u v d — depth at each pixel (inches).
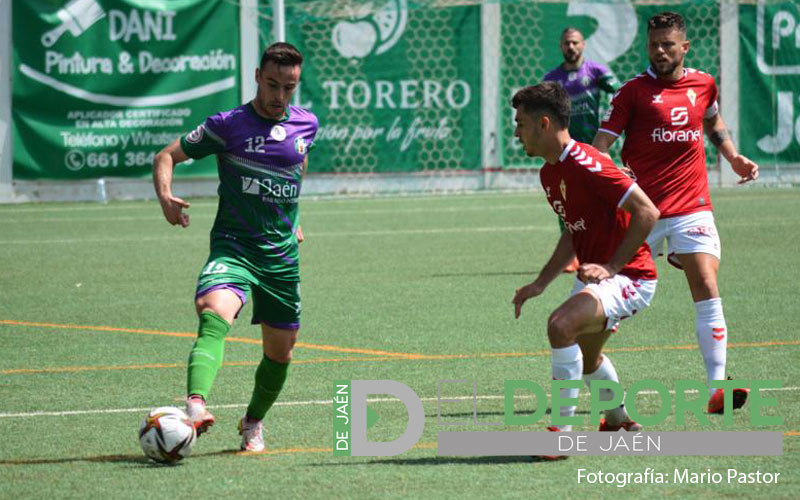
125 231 2012.8
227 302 618.2
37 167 2536.9
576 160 613.6
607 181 607.2
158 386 832.9
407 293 1288.1
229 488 561.0
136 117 2571.4
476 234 1904.5
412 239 1844.2
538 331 1047.0
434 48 2677.2
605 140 818.2
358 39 2642.7
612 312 625.3
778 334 1002.7
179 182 2630.4
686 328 1047.6
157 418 595.8
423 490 555.2
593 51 2704.2
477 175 2743.6
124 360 934.4
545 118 615.8
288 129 643.5
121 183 2588.6
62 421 722.2
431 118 2699.3
